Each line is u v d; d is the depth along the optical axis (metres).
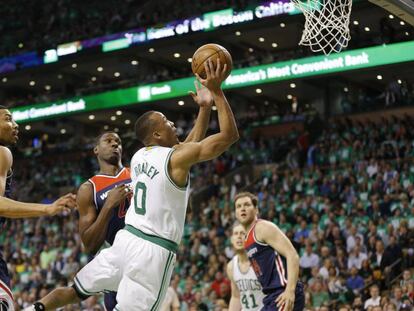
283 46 31.86
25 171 35.28
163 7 32.38
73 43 32.88
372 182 22.27
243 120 31.33
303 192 23.52
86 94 33.06
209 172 28.78
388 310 13.65
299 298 8.10
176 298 14.16
